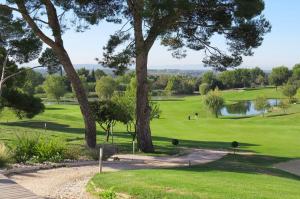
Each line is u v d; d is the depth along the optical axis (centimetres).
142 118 2773
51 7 2586
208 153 2867
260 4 2383
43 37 2645
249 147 3609
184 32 2856
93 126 2784
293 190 1341
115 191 1192
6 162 1733
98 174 1570
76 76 2755
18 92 3906
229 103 11919
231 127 5606
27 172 1683
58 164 1888
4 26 2723
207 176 1530
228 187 1258
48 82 10731
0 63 3284
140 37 2633
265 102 8894
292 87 11400
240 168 2039
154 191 1163
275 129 5284
